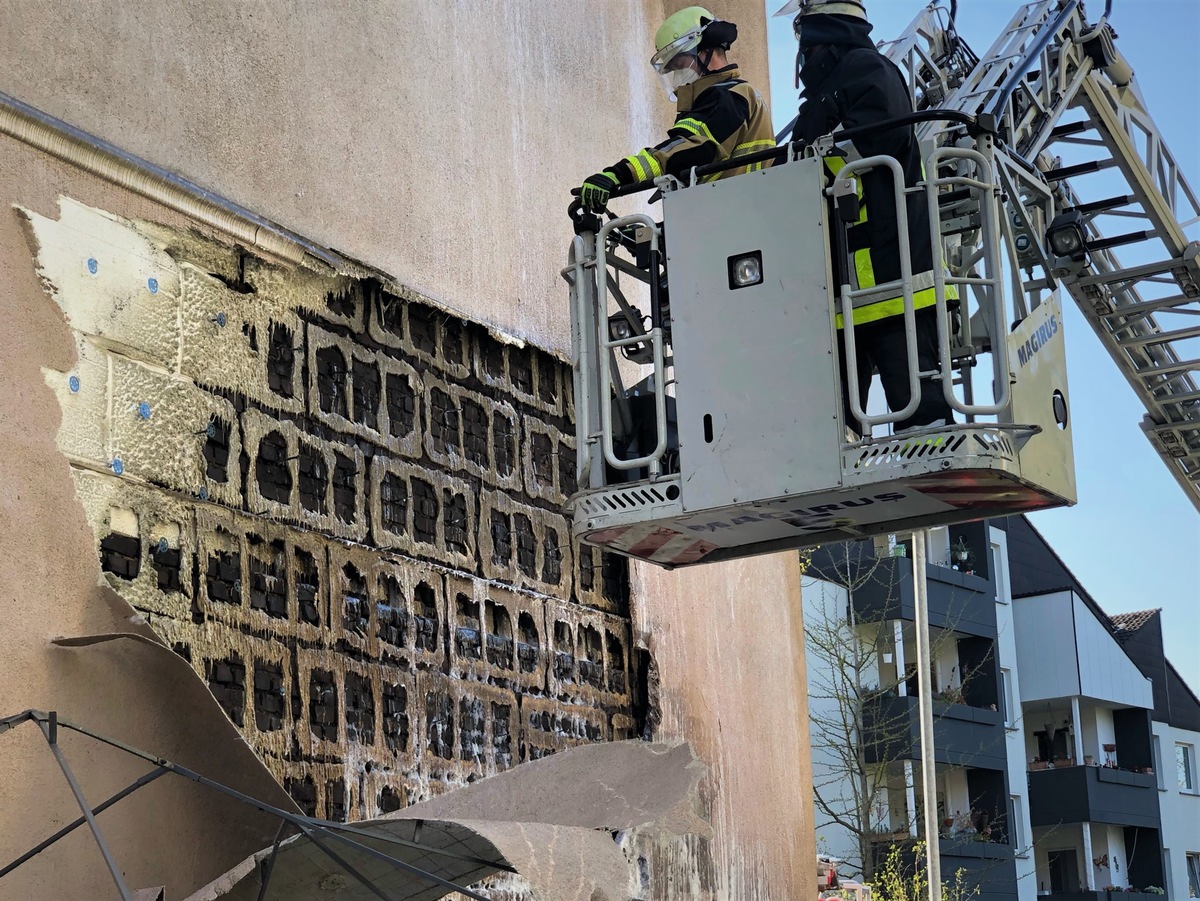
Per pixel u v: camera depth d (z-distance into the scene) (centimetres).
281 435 555
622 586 802
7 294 443
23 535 432
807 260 537
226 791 374
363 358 613
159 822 448
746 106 594
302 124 589
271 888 422
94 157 480
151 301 499
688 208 554
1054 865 3834
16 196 452
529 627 709
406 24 670
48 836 421
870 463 518
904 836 2817
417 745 601
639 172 576
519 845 360
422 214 659
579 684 745
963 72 980
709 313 546
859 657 2700
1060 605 3706
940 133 596
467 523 667
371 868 415
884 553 2973
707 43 596
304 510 560
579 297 591
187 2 537
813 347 531
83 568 449
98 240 480
